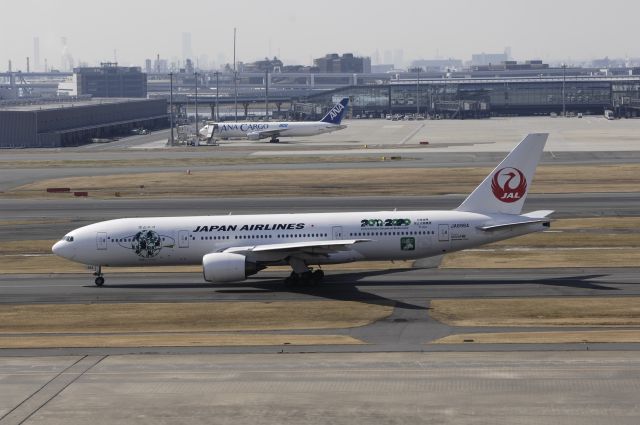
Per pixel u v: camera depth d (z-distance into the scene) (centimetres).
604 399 17512
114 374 19700
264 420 16988
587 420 16588
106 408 17738
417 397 17875
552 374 18938
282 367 19925
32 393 18625
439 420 16762
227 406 17675
